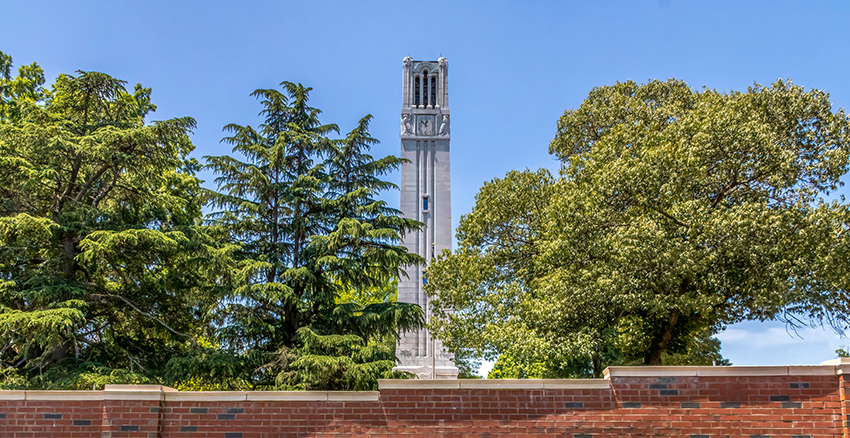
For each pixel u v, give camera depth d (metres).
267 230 22.77
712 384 8.96
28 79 28.02
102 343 20.39
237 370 19.69
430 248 53.41
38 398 9.38
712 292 21.33
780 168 20.56
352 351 20.00
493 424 9.15
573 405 9.10
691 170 20.20
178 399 9.51
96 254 17.89
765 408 8.80
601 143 24.09
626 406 9.02
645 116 27.36
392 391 9.37
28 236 19.48
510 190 29.48
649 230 19.77
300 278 21.17
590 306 21.83
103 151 18.72
